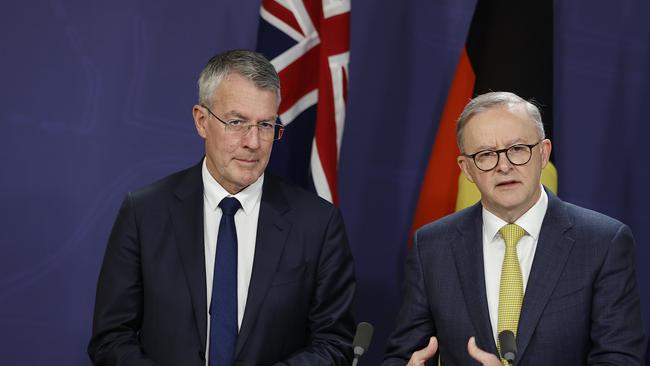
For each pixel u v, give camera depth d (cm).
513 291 851
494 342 845
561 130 1376
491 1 1231
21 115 1294
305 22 1205
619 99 1384
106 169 1314
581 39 1379
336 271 962
